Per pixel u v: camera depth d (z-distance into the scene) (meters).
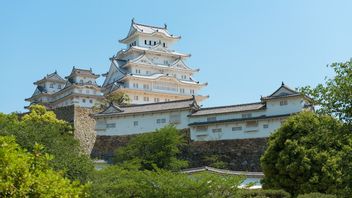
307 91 21.47
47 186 9.88
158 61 103.06
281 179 35.50
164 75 96.69
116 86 93.00
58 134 33.09
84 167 29.12
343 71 20.92
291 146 35.44
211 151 57.03
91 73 100.38
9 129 29.59
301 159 34.44
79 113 65.00
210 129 58.19
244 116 57.38
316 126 24.12
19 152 10.41
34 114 61.34
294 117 37.34
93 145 63.78
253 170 53.59
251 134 55.66
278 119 54.19
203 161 56.66
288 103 54.81
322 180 32.78
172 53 103.75
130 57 102.44
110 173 30.61
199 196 25.17
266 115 55.75
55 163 27.47
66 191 10.26
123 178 29.33
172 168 49.38
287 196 30.30
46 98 103.56
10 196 9.32
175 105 62.44
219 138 57.28
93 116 64.44
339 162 21.48
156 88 97.12
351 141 21.34
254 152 54.56
